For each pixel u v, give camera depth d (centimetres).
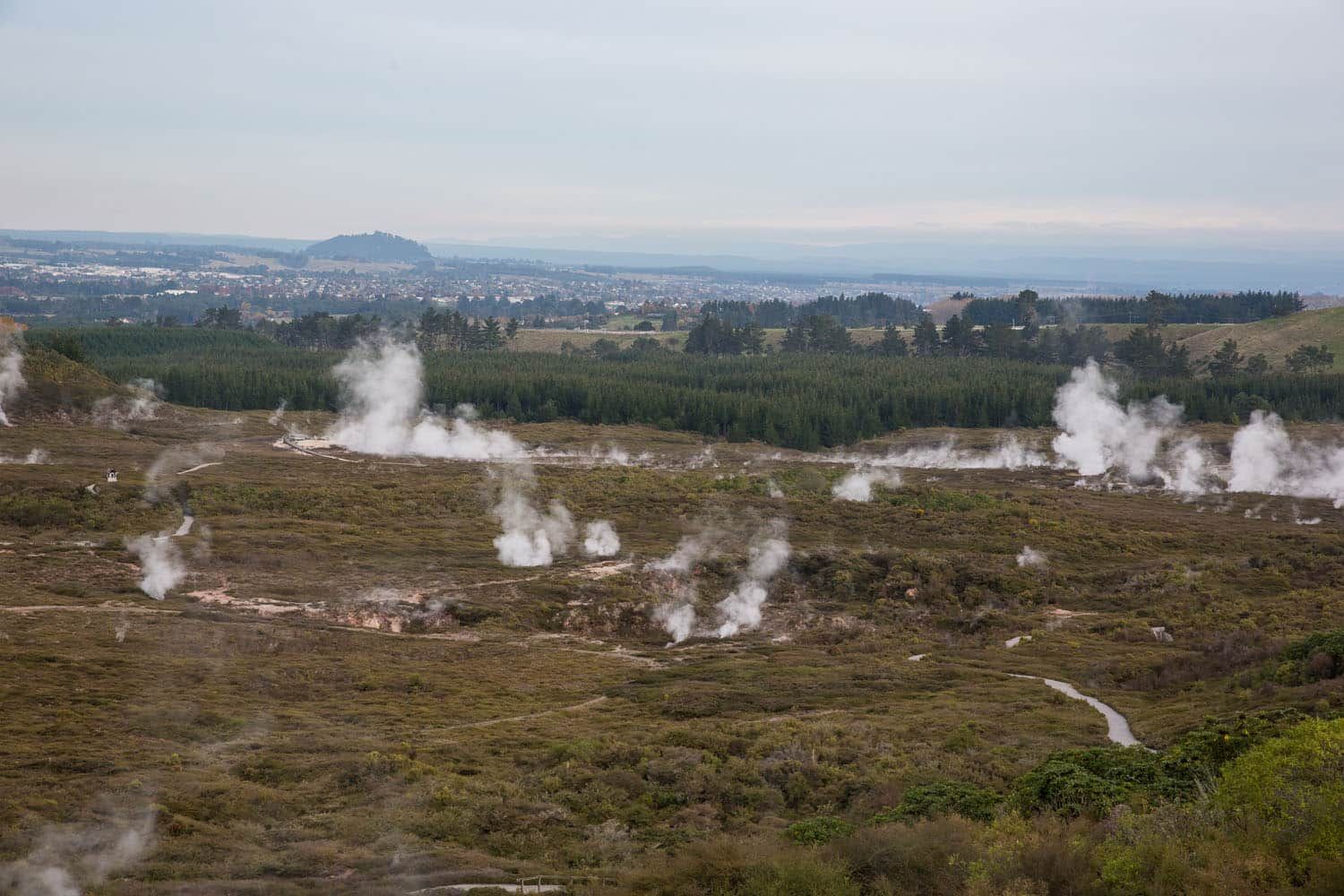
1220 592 6894
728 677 5069
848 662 5497
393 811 3086
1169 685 4853
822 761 3672
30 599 5597
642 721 4272
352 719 4141
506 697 4634
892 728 4041
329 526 7888
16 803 2916
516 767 3606
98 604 5622
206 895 2434
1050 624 6353
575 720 4266
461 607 6225
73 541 6969
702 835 3031
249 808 3055
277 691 4484
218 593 6066
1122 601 6912
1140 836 2230
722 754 3772
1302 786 2188
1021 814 2869
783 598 6994
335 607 5984
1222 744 3031
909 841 2498
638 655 5744
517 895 2475
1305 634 5459
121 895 2403
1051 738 3875
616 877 2586
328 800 3203
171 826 2853
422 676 4872
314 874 2623
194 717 3947
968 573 7244
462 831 2978
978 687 4838
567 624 6269
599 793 3347
